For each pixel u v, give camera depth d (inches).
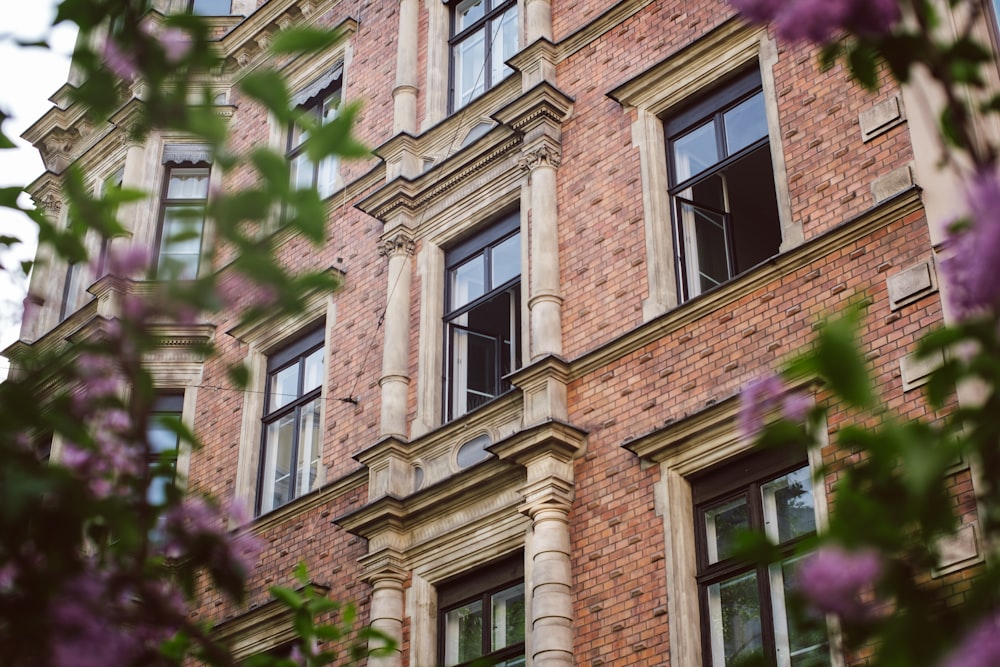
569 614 467.5
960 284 189.0
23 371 220.8
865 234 447.8
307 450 647.8
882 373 420.8
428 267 615.8
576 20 617.3
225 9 866.8
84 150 880.3
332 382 640.4
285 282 200.5
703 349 477.4
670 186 536.4
